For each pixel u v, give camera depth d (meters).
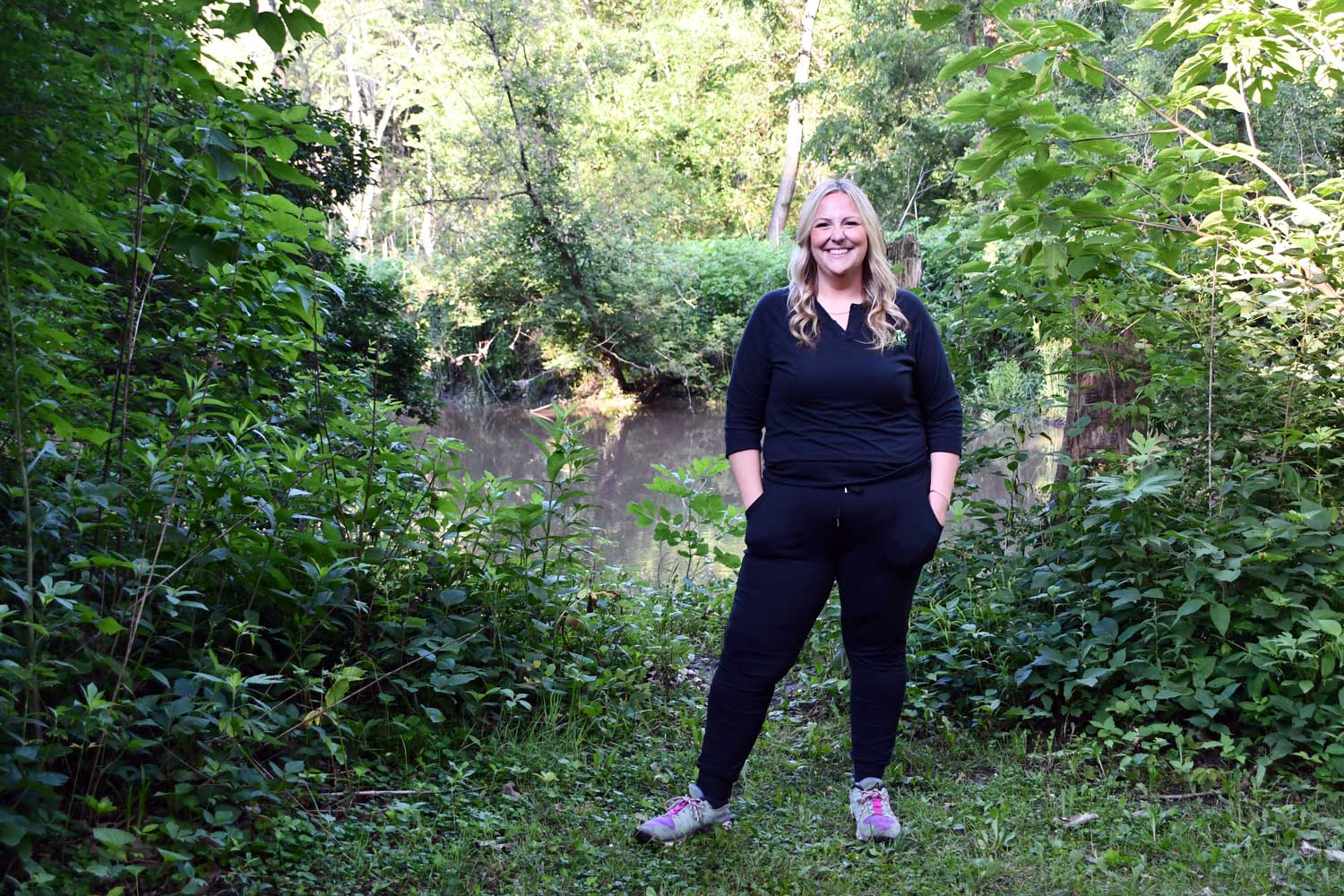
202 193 3.04
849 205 2.73
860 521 2.69
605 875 2.57
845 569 2.76
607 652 4.07
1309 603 3.36
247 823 2.60
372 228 22.61
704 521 5.04
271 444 3.50
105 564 2.62
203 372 3.34
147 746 2.55
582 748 3.43
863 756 2.85
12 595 2.61
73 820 2.42
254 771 2.65
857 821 2.82
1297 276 3.59
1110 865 2.63
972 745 3.46
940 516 2.74
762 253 23.44
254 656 2.95
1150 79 12.64
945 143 19.89
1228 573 3.19
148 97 2.79
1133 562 3.62
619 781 3.21
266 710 2.67
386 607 3.43
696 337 21.92
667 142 31.36
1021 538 4.24
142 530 2.99
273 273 3.23
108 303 3.35
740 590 2.80
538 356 22.53
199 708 2.60
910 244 8.63
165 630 3.00
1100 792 3.03
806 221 2.76
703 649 4.77
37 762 2.26
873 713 2.84
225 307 3.22
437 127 21.77
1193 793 3.02
